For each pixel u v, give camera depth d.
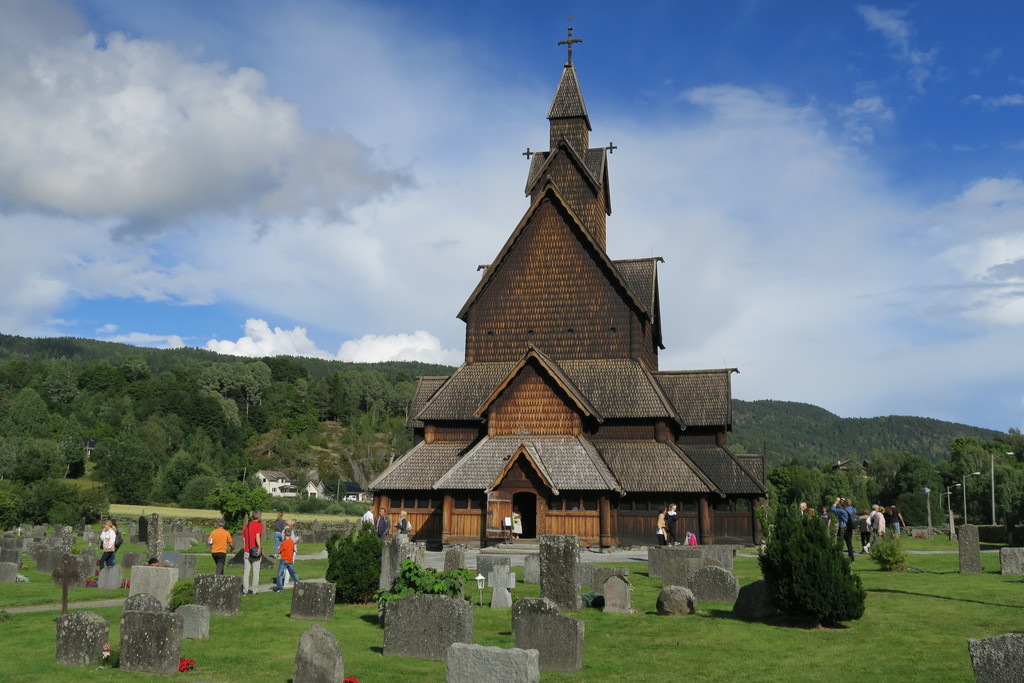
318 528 67.19
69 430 169.00
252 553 32.31
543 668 19.34
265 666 20.19
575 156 64.81
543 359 56.47
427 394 64.94
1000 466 149.00
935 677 17.88
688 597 25.61
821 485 168.50
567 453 54.38
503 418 56.84
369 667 19.78
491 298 62.84
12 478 125.25
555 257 62.34
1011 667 14.16
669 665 19.53
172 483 150.62
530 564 34.12
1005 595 28.39
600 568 29.08
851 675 18.27
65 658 20.33
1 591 34.03
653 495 53.69
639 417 56.06
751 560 41.09
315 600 26.08
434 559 46.56
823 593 23.28
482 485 53.47
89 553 37.75
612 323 60.34
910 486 173.50
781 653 20.48
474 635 23.05
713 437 58.31
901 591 29.33
